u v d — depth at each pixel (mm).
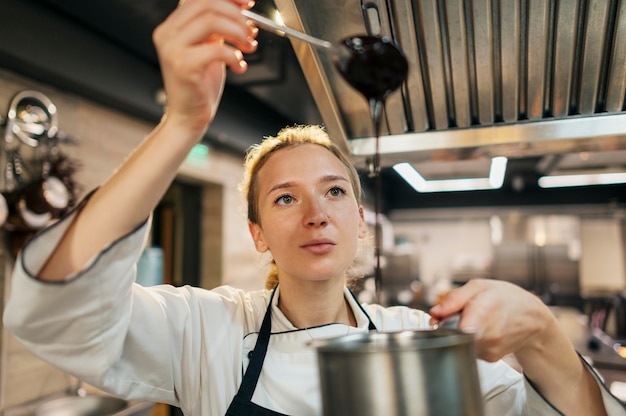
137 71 2824
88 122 2650
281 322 1062
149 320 924
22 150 2268
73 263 690
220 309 1121
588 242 8602
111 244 681
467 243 9477
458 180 2652
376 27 1115
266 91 3545
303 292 1027
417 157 1391
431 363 544
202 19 649
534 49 1096
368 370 542
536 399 896
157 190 709
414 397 535
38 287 654
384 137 1372
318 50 1150
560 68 1127
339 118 1316
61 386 2402
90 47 2486
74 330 711
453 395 550
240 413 964
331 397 563
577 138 1193
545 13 1021
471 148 1298
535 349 837
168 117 708
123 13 2373
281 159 1035
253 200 1138
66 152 2484
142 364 921
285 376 995
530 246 8164
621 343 3465
